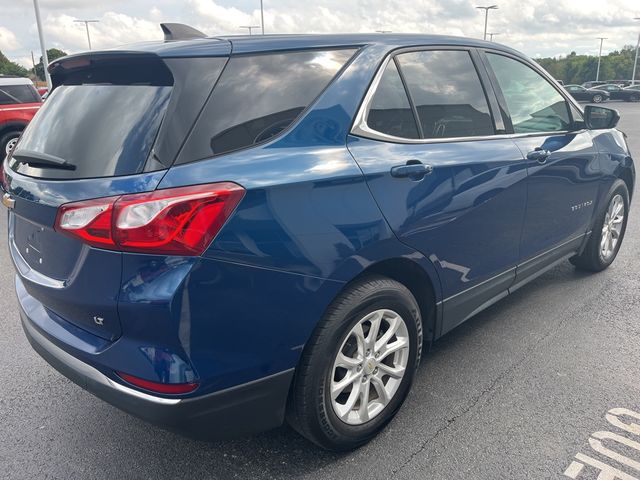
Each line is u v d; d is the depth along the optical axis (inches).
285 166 84.9
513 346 140.4
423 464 98.3
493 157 121.4
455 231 112.3
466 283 120.8
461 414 112.5
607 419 109.7
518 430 107.0
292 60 93.6
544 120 147.4
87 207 77.4
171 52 83.9
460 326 152.6
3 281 200.4
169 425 79.4
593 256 183.0
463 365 131.5
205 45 87.7
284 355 86.7
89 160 82.1
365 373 100.4
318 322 90.4
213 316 78.0
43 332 95.0
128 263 75.9
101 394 83.8
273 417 89.7
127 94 86.5
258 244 80.2
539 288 178.5
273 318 83.7
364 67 101.3
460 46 124.7
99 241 76.6
